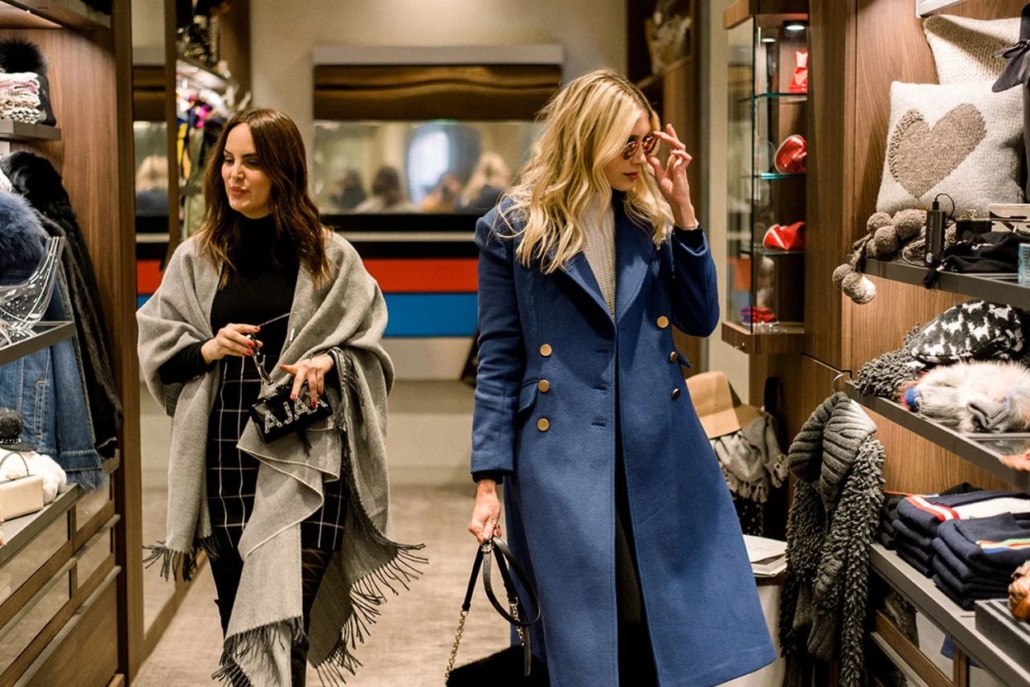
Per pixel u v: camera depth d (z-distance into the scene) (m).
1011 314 2.85
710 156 6.46
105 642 3.60
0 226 2.94
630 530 2.69
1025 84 2.68
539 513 2.56
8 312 2.89
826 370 3.49
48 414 3.23
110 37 3.60
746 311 3.94
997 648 2.23
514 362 2.65
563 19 6.67
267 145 2.94
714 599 2.64
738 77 4.01
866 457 2.94
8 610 2.77
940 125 3.00
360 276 3.13
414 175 6.66
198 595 4.75
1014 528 2.55
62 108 3.60
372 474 3.09
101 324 3.58
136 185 3.87
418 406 6.83
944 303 3.31
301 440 2.97
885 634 2.93
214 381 2.99
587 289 2.55
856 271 3.08
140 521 3.88
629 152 2.51
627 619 2.78
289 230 3.00
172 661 4.00
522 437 2.62
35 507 2.93
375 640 4.19
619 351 2.59
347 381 3.02
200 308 3.03
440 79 6.61
